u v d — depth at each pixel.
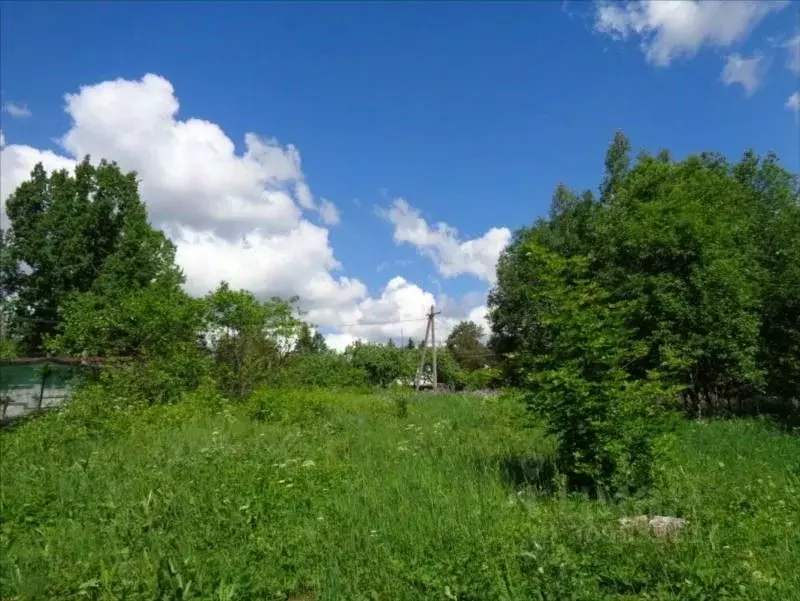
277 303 23.53
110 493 8.09
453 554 5.62
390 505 7.53
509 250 42.44
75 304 26.03
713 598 4.68
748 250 20.02
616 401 8.37
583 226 31.81
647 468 8.37
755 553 5.88
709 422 16.12
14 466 10.03
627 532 6.11
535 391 9.00
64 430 13.02
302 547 6.17
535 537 5.90
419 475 9.11
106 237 35.78
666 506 7.34
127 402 16.36
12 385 17.97
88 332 21.78
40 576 5.57
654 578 5.09
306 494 7.94
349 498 7.71
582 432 8.30
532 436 13.29
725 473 9.47
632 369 18.11
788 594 4.88
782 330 17.81
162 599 4.94
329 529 6.64
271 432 14.05
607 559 5.40
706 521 6.59
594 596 4.76
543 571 5.08
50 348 23.59
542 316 9.18
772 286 17.94
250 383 21.36
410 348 67.88
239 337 22.31
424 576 5.16
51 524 7.29
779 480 8.96
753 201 24.70
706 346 17.33
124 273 33.47
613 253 19.52
